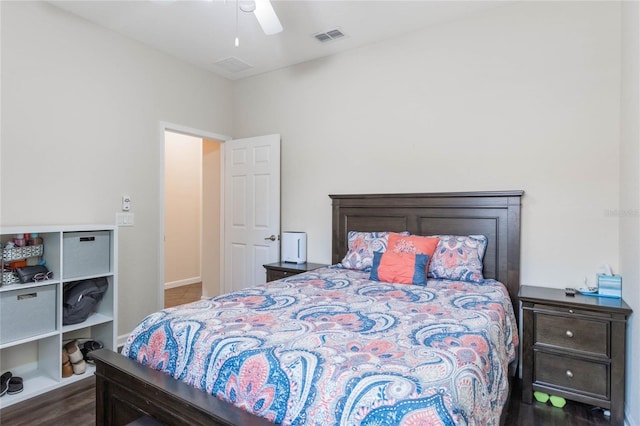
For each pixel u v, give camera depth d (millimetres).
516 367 2564
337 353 1218
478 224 2768
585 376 2135
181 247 5762
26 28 2582
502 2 2693
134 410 1443
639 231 1863
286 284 2400
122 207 3191
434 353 1228
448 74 2975
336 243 3441
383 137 3295
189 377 1352
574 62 2504
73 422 2051
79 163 2895
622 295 2209
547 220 2584
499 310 1859
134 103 3283
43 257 2553
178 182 5719
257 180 3969
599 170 2418
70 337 2852
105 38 3062
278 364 1175
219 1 2660
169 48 3443
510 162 2719
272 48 3441
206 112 3975
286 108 3908
